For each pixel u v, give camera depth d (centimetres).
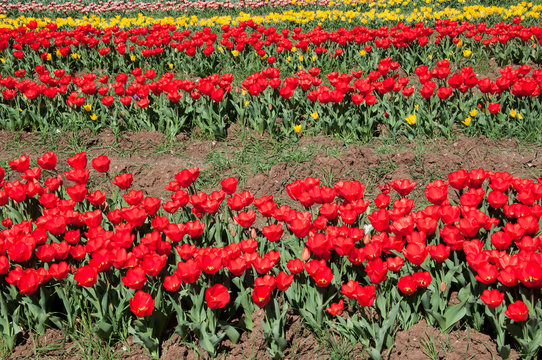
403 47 1016
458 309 351
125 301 376
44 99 796
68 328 380
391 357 350
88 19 1712
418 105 718
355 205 384
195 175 443
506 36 945
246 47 1080
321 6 1786
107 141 735
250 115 741
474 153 639
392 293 363
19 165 470
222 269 384
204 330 351
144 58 1084
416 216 383
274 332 343
